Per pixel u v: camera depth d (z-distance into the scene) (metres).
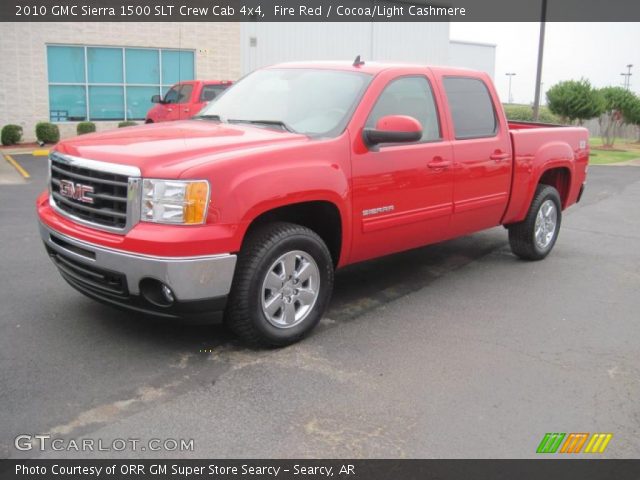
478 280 6.77
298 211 5.18
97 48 20.59
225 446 3.51
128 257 4.19
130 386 4.12
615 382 4.45
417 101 5.84
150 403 3.92
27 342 4.72
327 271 4.98
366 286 6.46
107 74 20.89
